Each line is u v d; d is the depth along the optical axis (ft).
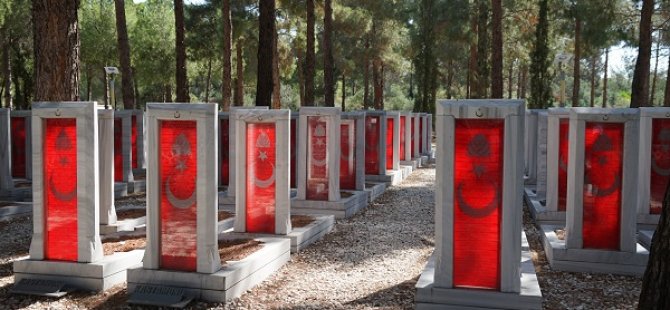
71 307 20.42
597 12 76.33
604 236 25.02
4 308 20.38
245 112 29.43
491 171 18.84
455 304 18.84
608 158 24.79
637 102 66.39
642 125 32.14
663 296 13.09
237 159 29.66
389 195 50.49
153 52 122.21
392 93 196.54
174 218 21.47
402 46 127.65
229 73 72.38
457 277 19.25
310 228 31.07
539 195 41.63
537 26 87.81
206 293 20.84
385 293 22.22
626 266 24.41
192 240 21.38
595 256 24.70
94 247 22.33
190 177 21.30
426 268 21.47
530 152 49.39
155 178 21.43
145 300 20.51
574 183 24.99
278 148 29.12
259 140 29.45
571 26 93.61
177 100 66.74
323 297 21.74
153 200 21.43
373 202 46.60
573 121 24.98
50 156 22.57
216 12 96.99
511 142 18.29
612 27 79.20
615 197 24.82
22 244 30.35
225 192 43.37
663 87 148.77
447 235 19.01
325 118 39.63
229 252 24.34
